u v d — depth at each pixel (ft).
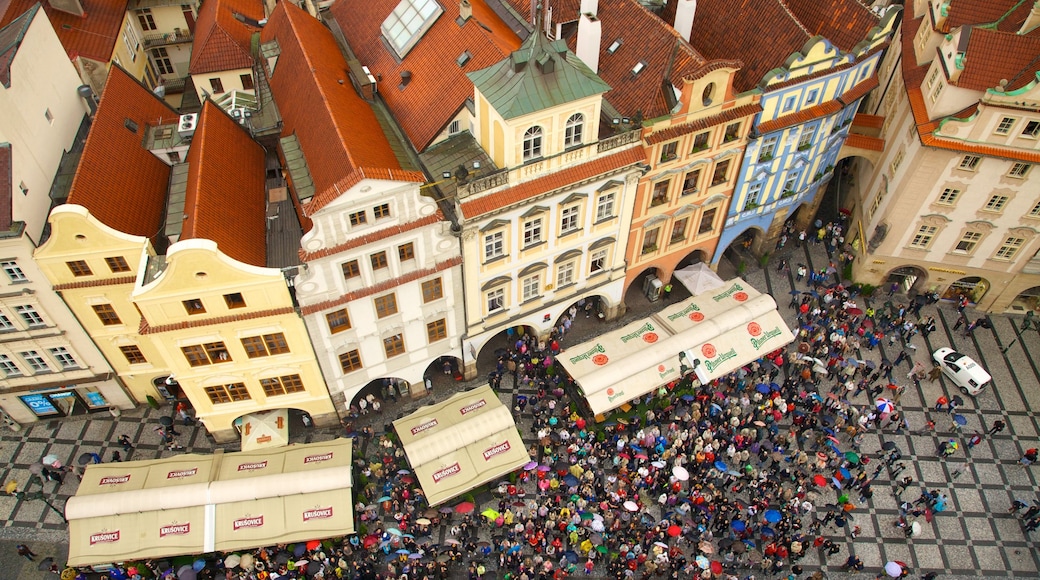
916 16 196.95
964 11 170.50
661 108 146.82
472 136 147.74
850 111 177.27
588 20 146.41
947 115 160.15
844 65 160.86
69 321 141.49
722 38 166.81
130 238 130.00
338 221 122.01
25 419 160.25
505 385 169.27
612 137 140.46
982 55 154.10
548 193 138.51
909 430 163.94
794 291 188.44
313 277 127.44
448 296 147.95
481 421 145.59
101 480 136.26
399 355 153.28
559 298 166.81
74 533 130.52
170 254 116.16
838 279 196.34
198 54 188.65
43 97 140.77
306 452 142.41
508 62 129.80
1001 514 150.61
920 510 147.54
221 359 137.69
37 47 140.15
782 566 138.92
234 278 123.13
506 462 143.54
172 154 156.87
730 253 202.39
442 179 140.87
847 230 207.31
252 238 135.85
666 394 164.76
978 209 169.07
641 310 187.11
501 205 134.62
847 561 139.33
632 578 134.31
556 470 148.97
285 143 148.15
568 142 137.28
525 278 155.94
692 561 140.36
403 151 148.77
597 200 149.59
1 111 124.16
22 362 147.02
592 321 183.62
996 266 179.52
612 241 161.17
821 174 190.19
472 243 139.23
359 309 138.21
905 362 176.76
